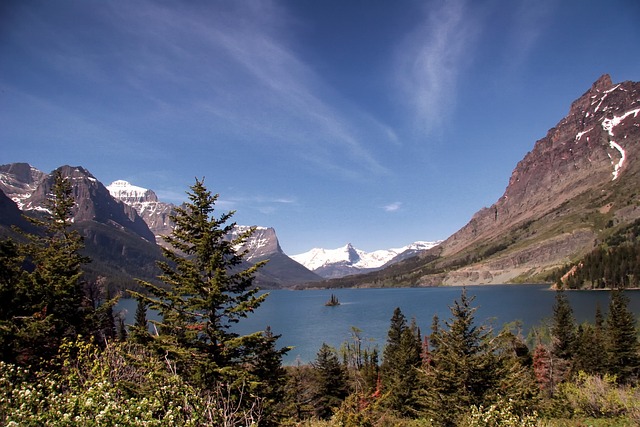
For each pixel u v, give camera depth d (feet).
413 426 85.10
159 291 59.93
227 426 32.68
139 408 26.86
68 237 92.32
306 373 175.63
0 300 68.18
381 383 162.81
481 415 45.03
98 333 80.69
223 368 51.93
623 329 168.04
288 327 444.55
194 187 63.21
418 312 529.86
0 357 59.62
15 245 75.51
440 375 80.07
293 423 59.52
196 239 60.95
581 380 81.92
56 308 77.10
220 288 59.88
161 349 53.01
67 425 26.02
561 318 196.44
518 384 75.36
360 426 64.85
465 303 83.76
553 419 67.87
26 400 28.07
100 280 119.96
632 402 63.98
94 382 31.27
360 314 564.30
